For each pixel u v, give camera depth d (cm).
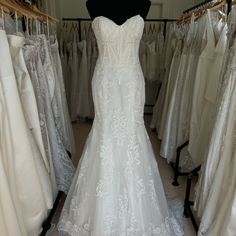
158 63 360
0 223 104
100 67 134
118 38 126
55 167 184
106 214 140
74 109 375
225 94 129
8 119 115
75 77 362
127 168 140
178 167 222
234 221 123
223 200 134
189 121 213
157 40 363
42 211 145
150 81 377
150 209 147
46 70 184
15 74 128
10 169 116
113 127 137
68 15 372
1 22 124
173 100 236
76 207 152
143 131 146
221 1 178
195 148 193
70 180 196
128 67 131
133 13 125
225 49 143
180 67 227
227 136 131
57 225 164
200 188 158
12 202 110
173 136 240
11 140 116
